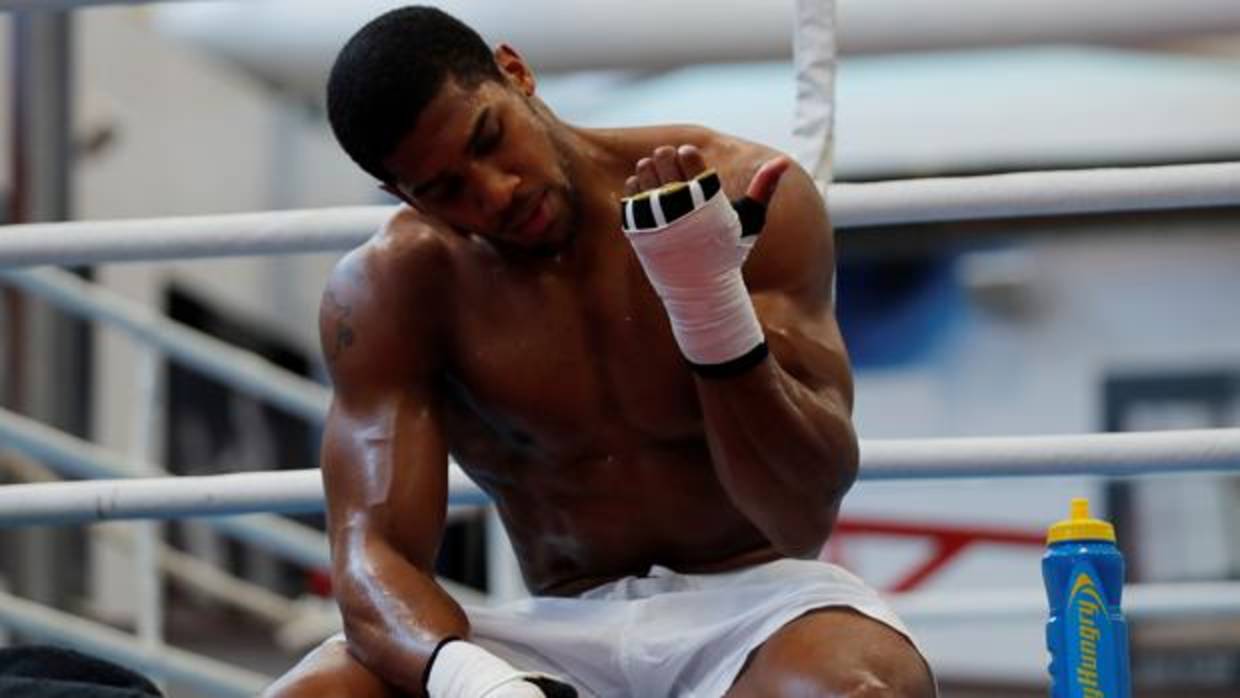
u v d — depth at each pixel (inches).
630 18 776.3
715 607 294.5
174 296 1039.6
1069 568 273.4
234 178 1093.1
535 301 298.0
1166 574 1064.8
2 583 683.4
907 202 341.1
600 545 304.8
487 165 276.8
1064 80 1134.4
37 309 611.8
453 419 308.7
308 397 493.0
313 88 848.9
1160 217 1170.6
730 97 1085.1
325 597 714.2
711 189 255.8
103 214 979.9
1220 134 1113.4
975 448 336.8
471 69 278.4
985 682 1024.9
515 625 303.3
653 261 258.4
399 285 300.8
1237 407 1155.9
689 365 271.0
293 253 352.2
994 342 1178.6
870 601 285.6
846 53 775.7
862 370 1190.9
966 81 1139.3
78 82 913.5
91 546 886.4
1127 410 1164.5
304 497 349.4
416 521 290.7
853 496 1090.1
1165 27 764.0
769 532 283.4
